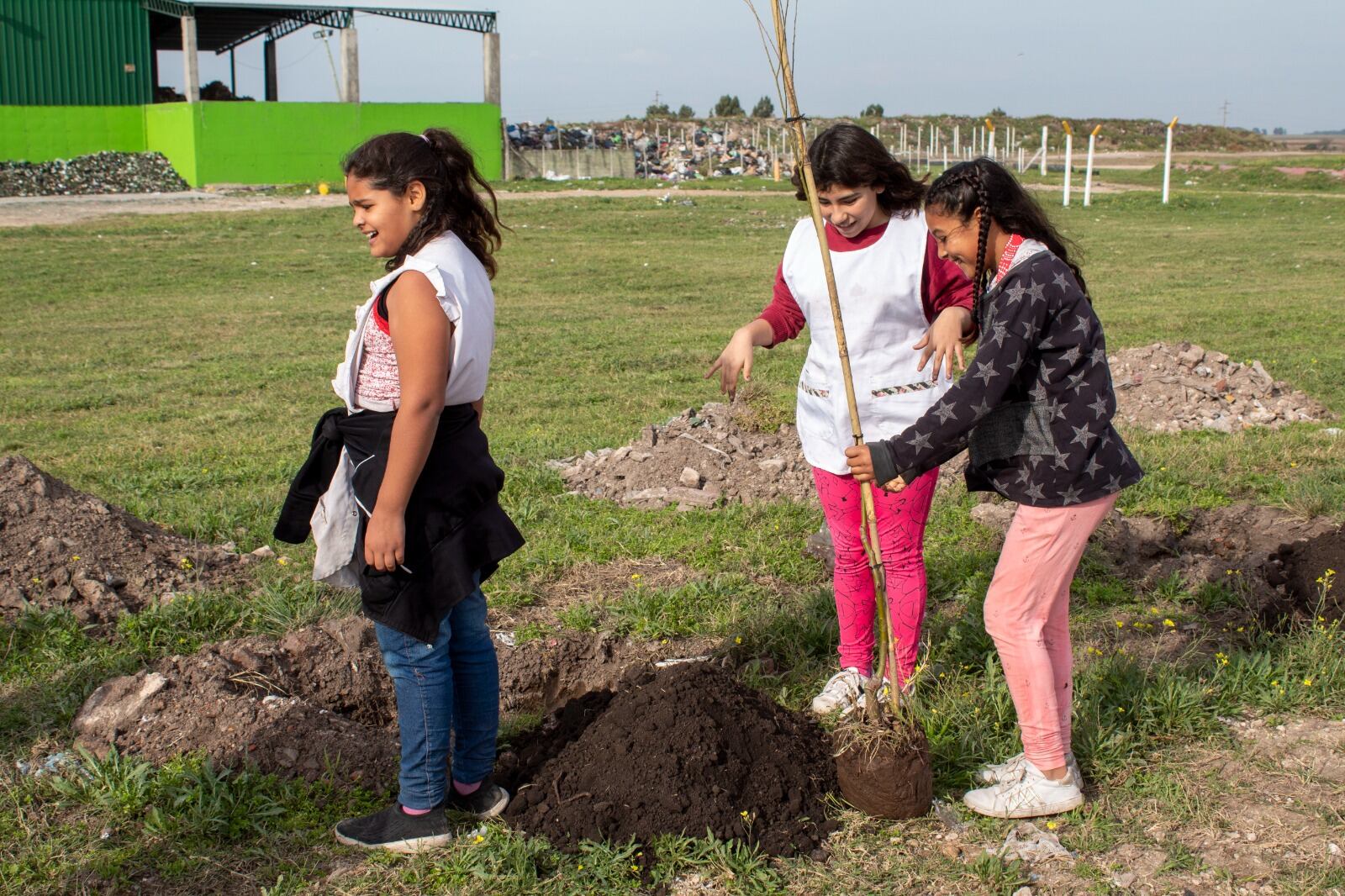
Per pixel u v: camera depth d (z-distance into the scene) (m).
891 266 3.49
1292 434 7.90
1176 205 34.69
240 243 25.03
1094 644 4.42
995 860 3.00
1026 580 3.10
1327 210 33.66
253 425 9.20
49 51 38.75
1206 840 3.12
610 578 5.23
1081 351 2.95
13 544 4.87
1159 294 17.41
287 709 3.74
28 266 21.20
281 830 3.21
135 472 7.47
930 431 2.97
